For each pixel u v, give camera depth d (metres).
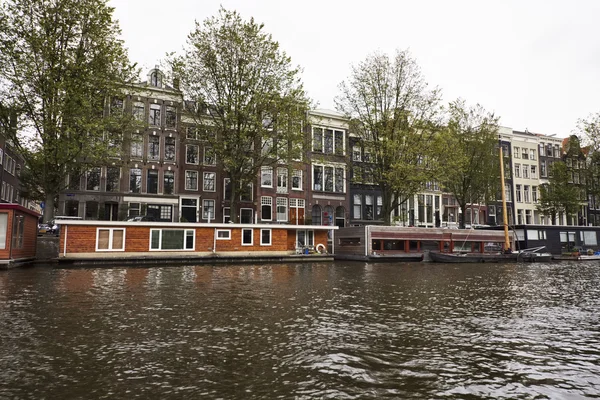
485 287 14.63
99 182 33.47
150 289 12.93
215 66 27.52
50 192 23.59
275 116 28.80
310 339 7.09
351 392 4.86
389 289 13.74
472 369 5.72
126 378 5.18
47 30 22.44
